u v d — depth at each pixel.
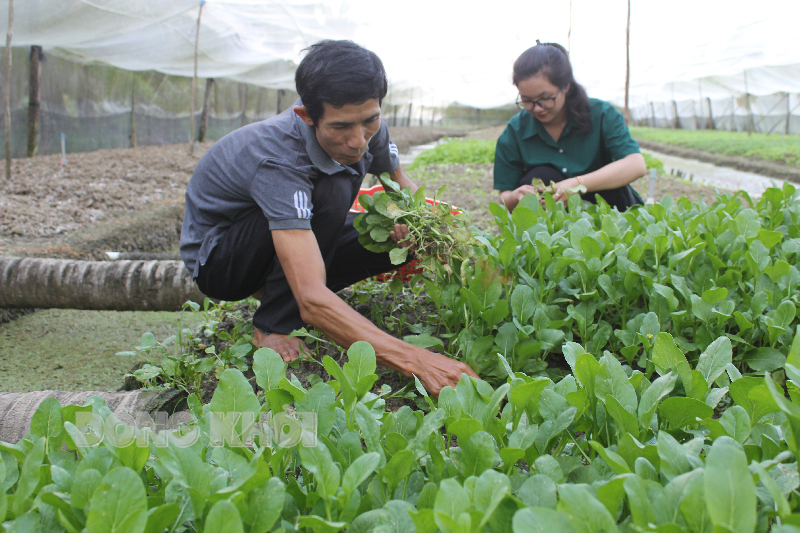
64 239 4.63
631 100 31.83
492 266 1.92
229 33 10.40
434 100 31.39
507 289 2.01
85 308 3.15
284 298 2.13
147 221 5.52
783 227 2.59
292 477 1.08
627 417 1.09
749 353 1.80
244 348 2.11
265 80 15.34
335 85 1.62
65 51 9.56
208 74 13.25
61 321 3.46
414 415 1.25
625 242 2.17
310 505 1.04
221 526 0.82
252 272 2.18
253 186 1.88
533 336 1.83
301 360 2.18
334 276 2.44
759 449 1.06
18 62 8.80
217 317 2.64
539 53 2.94
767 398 1.00
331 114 1.68
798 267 2.25
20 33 7.86
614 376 1.19
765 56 16.14
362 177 2.22
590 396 1.22
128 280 3.09
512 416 1.27
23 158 8.95
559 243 2.17
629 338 1.82
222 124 16.39
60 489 1.00
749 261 2.00
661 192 7.94
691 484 0.85
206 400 2.03
